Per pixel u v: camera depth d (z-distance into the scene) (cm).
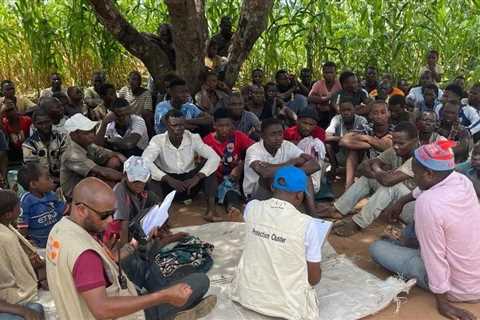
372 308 309
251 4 648
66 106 649
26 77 945
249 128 559
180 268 329
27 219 375
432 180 297
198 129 587
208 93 667
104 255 216
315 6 864
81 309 210
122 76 956
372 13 842
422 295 330
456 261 298
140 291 318
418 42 849
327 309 308
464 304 314
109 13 626
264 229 287
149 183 455
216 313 303
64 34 880
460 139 483
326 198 506
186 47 655
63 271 206
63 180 447
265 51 859
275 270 285
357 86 656
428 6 845
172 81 571
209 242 407
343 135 543
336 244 413
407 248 343
